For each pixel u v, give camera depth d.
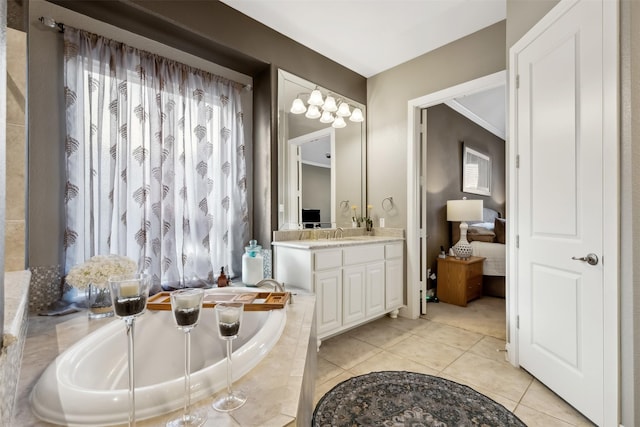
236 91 2.72
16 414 0.81
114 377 1.30
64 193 1.88
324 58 3.14
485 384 1.91
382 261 2.97
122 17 2.01
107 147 2.00
